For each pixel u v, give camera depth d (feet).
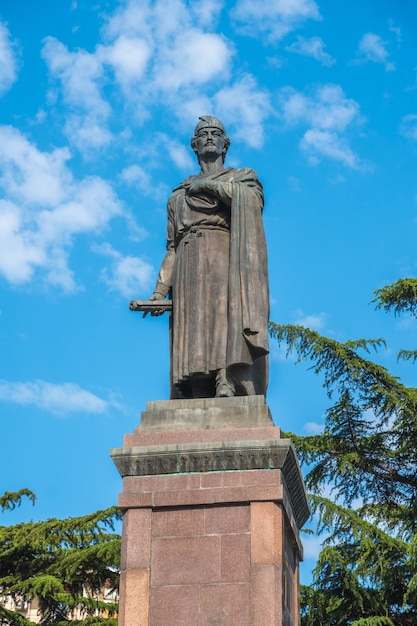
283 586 42.29
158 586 41.75
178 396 48.16
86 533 105.40
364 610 88.94
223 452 42.98
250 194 48.67
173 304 48.83
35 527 106.73
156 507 42.86
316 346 91.71
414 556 85.15
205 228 48.91
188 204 49.52
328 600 88.89
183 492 42.78
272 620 40.32
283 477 43.45
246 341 46.32
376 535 88.07
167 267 50.21
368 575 87.25
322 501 88.63
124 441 44.37
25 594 103.30
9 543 107.96
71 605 102.83
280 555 41.52
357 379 92.27
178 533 42.47
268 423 44.04
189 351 47.11
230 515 42.34
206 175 50.21
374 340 92.73
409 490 93.35
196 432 44.01
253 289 46.93
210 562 41.75
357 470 92.89
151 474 43.50
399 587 88.94
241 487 42.50
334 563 87.25
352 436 92.63
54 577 100.78
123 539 42.78
